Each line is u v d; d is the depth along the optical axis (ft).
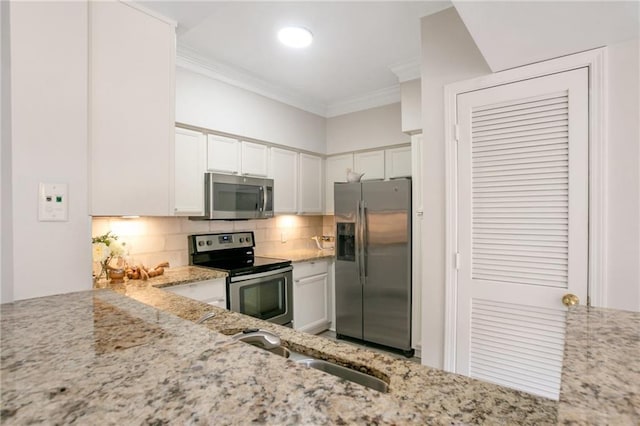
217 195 9.33
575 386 1.62
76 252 4.03
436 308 6.50
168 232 9.34
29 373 1.82
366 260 10.73
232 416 1.43
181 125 8.79
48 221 3.82
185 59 8.73
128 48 4.64
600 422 1.31
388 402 1.58
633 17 4.10
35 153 3.73
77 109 4.05
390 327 10.27
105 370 1.86
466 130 6.14
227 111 9.80
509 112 5.72
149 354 2.08
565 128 5.25
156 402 1.53
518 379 5.66
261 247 12.01
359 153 12.62
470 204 6.09
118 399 1.55
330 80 10.69
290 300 10.57
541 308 5.47
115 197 4.46
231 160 9.98
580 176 5.15
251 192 10.32
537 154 5.49
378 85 11.14
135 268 7.71
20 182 3.63
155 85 4.92
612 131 4.92
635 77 4.74
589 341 2.26
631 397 1.50
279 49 8.68
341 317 11.39
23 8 3.65
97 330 2.55
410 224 10.00
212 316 4.43
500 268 5.83
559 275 5.33
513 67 5.64
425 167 6.64
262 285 9.68
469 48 6.14
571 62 5.18
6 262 3.58
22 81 3.64
